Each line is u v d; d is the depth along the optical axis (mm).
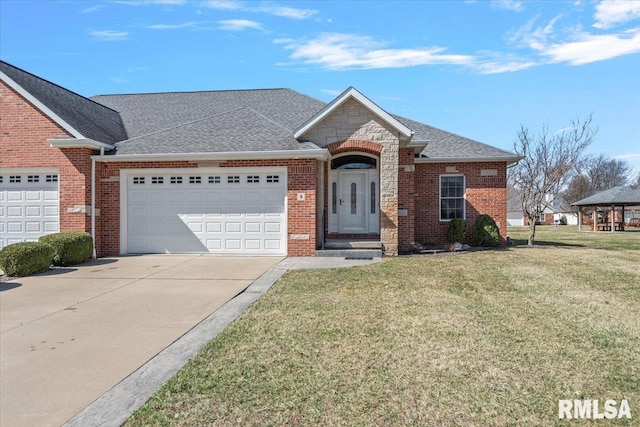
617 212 39219
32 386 3793
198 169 12539
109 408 3359
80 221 12156
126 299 7148
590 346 4645
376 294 7184
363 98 12578
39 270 9680
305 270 9703
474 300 6758
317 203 12812
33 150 12305
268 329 5324
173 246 12727
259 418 3152
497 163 15773
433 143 16656
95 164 12602
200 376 3924
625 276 8930
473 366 4094
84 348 4785
